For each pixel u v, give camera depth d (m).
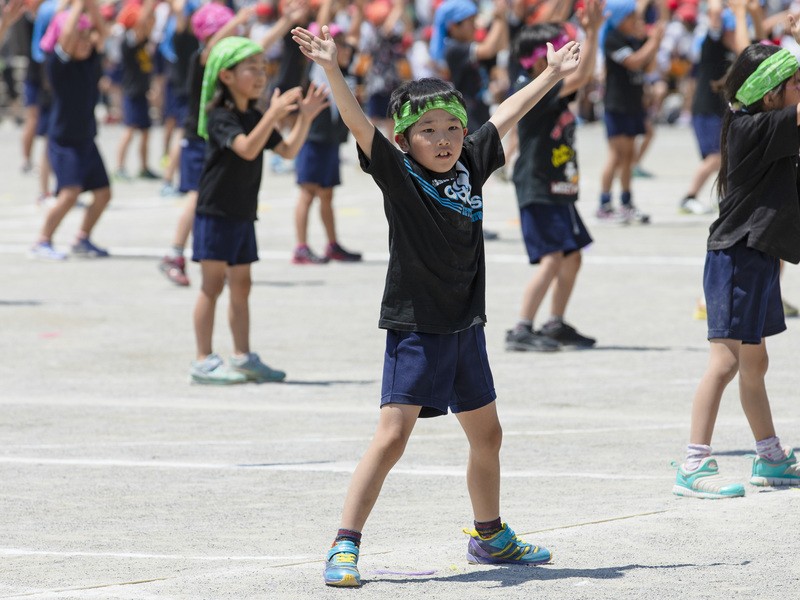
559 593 12.71
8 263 39.94
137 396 23.98
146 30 60.16
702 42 46.34
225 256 24.59
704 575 13.18
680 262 38.72
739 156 16.42
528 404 22.73
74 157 40.09
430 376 13.28
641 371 25.36
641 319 30.81
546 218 27.00
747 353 17.05
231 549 14.81
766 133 16.14
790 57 16.30
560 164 26.91
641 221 46.78
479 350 13.69
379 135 12.93
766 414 17.19
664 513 15.60
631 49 45.38
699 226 45.81
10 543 15.14
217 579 13.28
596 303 32.81
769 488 17.06
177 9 54.56
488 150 13.72
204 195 24.48
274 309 32.66
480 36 60.81
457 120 13.18
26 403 23.38
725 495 16.36
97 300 33.88
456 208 13.23
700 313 30.83
